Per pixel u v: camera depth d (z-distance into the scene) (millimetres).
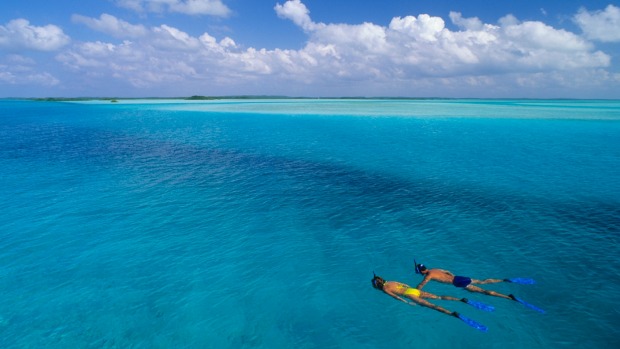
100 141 29062
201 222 11117
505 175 17047
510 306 6805
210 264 8555
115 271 8211
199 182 15906
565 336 5988
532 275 7828
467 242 9539
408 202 13008
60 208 12305
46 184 15383
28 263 8516
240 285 7668
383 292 7363
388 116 53031
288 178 16750
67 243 9586
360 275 8016
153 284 7707
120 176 16969
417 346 5863
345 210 12188
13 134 33531
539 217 11320
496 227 10531
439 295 7227
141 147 26016
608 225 10609
